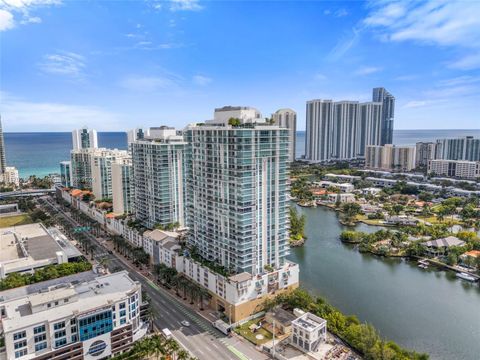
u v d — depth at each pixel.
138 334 120.12
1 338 102.19
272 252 148.88
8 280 154.38
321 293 161.38
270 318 133.25
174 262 169.50
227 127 139.88
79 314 104.81
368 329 117.25
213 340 123.75
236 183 136.75
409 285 172.88
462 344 124.31
